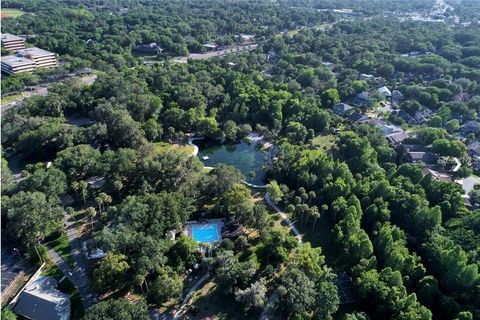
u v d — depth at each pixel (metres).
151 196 151.38
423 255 137.88
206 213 163.62
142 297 124.62
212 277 133.88
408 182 168.25
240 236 146.50
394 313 113.75
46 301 115.81
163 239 139.00
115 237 130.00
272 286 129.88
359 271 128.38
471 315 108.81
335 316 121.44
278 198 168.00
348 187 166.62
